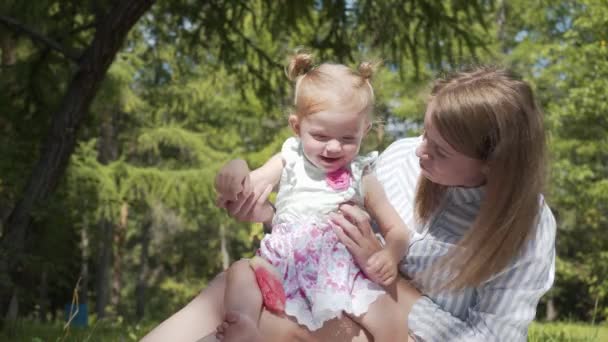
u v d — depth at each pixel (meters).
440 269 2.71
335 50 9.84
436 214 2.86
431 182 2.86
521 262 2.64
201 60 10.98
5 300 8.36
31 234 8.45
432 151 2.67
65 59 9.51
